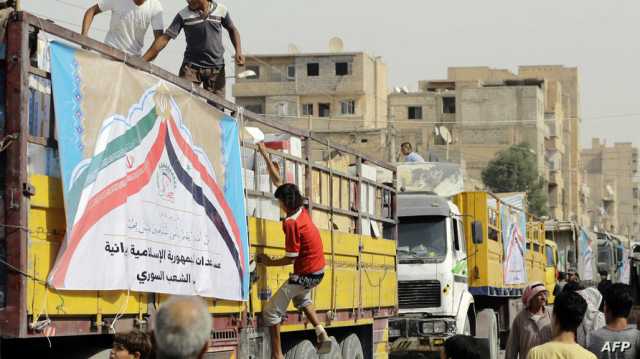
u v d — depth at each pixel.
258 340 13.66
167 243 10.76
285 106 108.38
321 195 15.88
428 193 24.73
